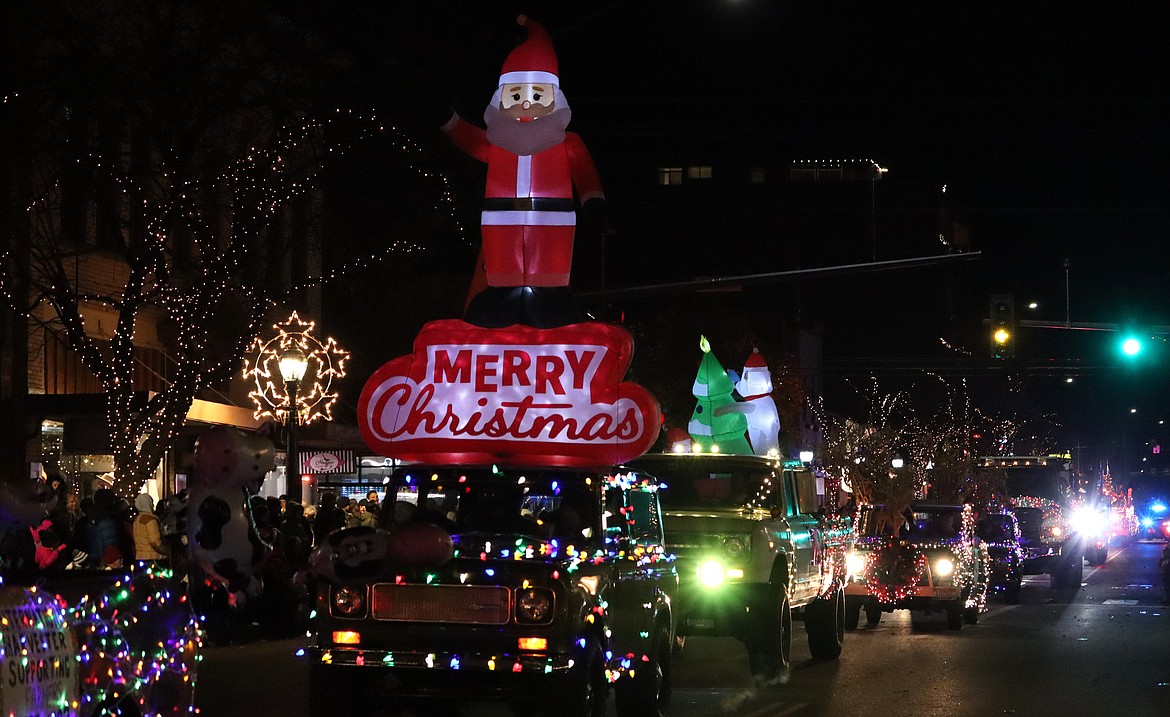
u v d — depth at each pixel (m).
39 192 24.91
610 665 10.38
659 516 12.47
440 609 9.93
